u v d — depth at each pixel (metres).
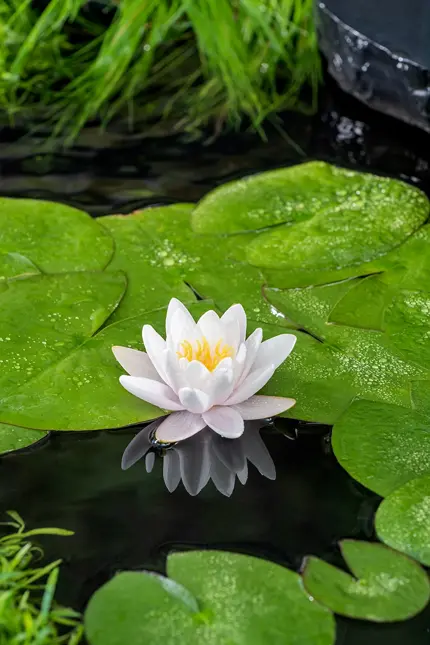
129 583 1.48
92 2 2.10
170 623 1.46
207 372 1.54
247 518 1.53
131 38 1.96
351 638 1.46
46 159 1.87
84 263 1.69
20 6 1.98
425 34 1.90
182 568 1.49
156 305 1.65
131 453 1.57
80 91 1.97
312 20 2.00
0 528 1.52
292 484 1.55
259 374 1.57
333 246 1.71
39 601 1.48
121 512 1.53
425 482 1.53
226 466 1.56
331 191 1.78
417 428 1.56
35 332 1.62
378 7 1.93
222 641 1.45
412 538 1.50
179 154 1.89
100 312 1.64
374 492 1.54
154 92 1.99
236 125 1.94
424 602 1.47
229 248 1.71
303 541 1.51
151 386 1.56
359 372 1.60
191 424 1.56
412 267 1.69
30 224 1.73
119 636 1.45
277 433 1.58
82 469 1.56
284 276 1.68
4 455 1.56
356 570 1.49
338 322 1.64
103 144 1.90
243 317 1.59
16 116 1.94
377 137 1.91
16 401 1.57
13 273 1.67
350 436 1.56
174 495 1.54
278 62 2.04
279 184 1.79
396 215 1.75
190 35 2.09
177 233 1.73
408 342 1.62
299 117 1.95
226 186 1.79
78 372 1.59
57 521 1.53
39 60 2.01
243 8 2.01
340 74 1.96
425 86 1.87
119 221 1.75
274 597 1.47
